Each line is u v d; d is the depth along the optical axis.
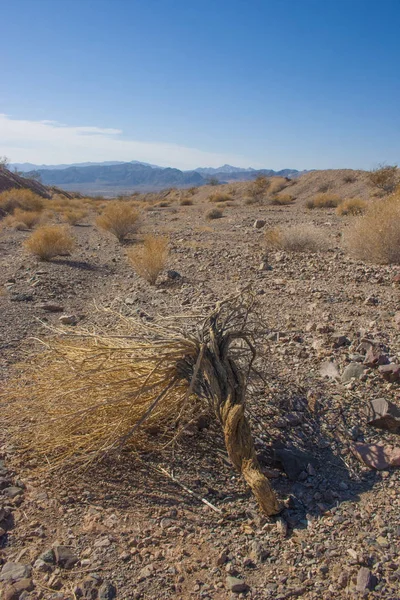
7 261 13.03
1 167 52.00
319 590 2.43
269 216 26.12
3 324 6.85
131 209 17.95
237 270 10.49
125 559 2.63
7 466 3.45
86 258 13.30
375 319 6.36
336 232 16.08
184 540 2.78
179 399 3.61
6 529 2.88
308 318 6.52
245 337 3.82
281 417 3.93
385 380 4.43
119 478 3.32
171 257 12.73
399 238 10.32
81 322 7.02
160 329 3.81
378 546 2.67
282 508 2.98
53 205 39.88
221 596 2.42
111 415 3.54
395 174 36.88
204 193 60.47
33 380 4.17
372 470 3.36
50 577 2.52
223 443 3.67
